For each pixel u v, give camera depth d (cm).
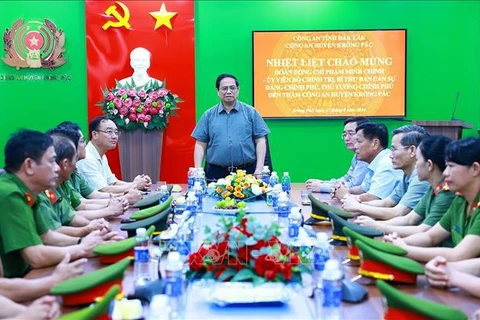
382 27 605
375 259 192
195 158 476
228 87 457
